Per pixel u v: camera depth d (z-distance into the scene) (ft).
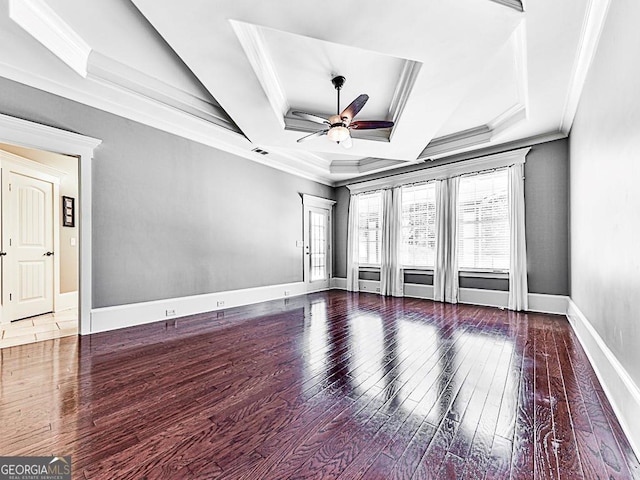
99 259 11.43
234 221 16.76
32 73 9.44
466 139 15.92
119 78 10.32
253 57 8.64
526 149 15.03
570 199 13.55
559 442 5.03
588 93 8.94
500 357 8.97
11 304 13.26
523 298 15.16
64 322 13.20
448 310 15.62
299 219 21.42
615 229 6.48
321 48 9.11
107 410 6.04
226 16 6.86
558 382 7.29
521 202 15.25
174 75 10.55
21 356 9.02
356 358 8.93
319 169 20.79
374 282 22.00
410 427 5.47
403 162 19.11
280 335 11.23
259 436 5.21
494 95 11.87
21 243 13.82
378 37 7.51
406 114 11.73
